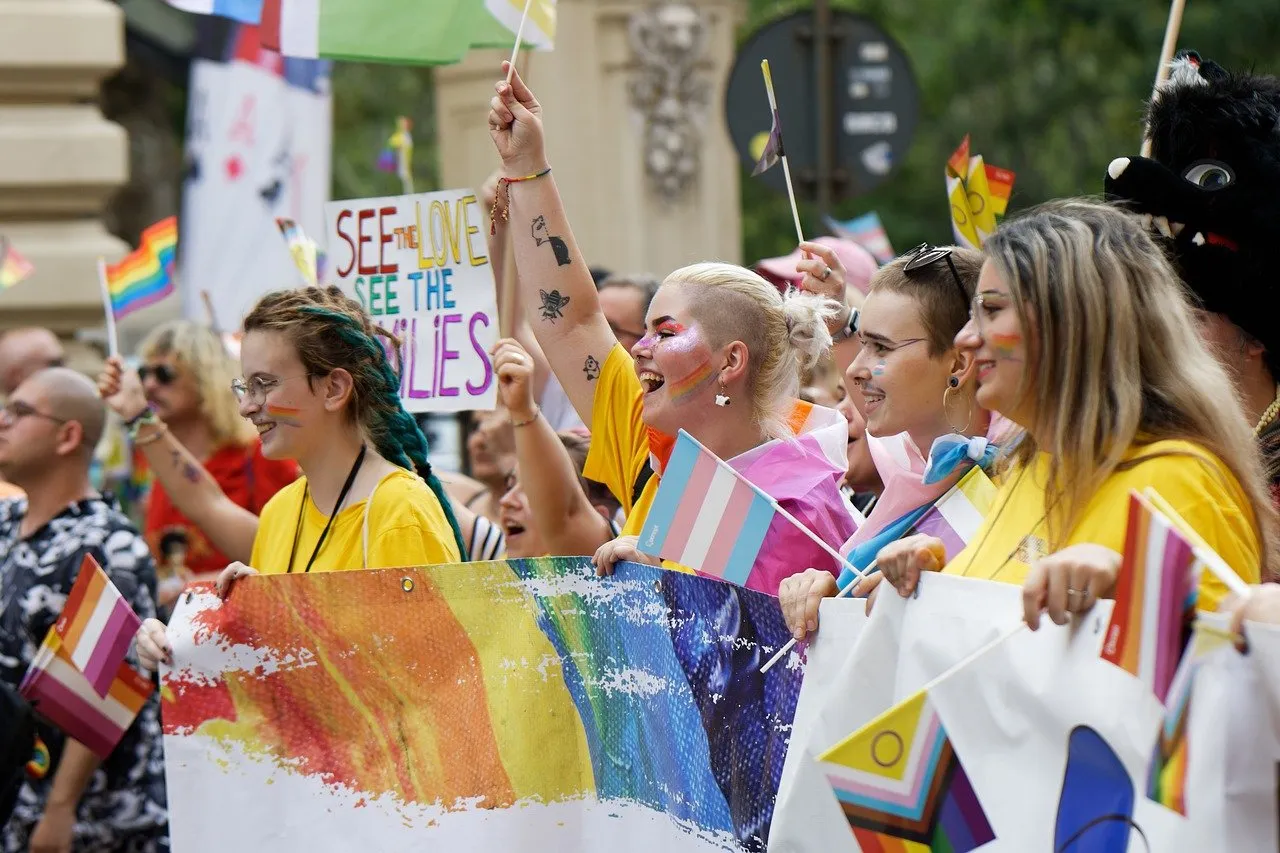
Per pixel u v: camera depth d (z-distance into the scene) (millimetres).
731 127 17734
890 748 6113
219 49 20609
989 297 6242
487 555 11031
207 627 8656
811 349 8859
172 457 12352
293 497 9570
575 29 21609
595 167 21922
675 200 22469
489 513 12922
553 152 21578
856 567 7520
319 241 20891
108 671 9219
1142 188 7613
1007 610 6039
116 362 12328
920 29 48188
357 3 10852
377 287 10156
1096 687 5656
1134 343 6055
